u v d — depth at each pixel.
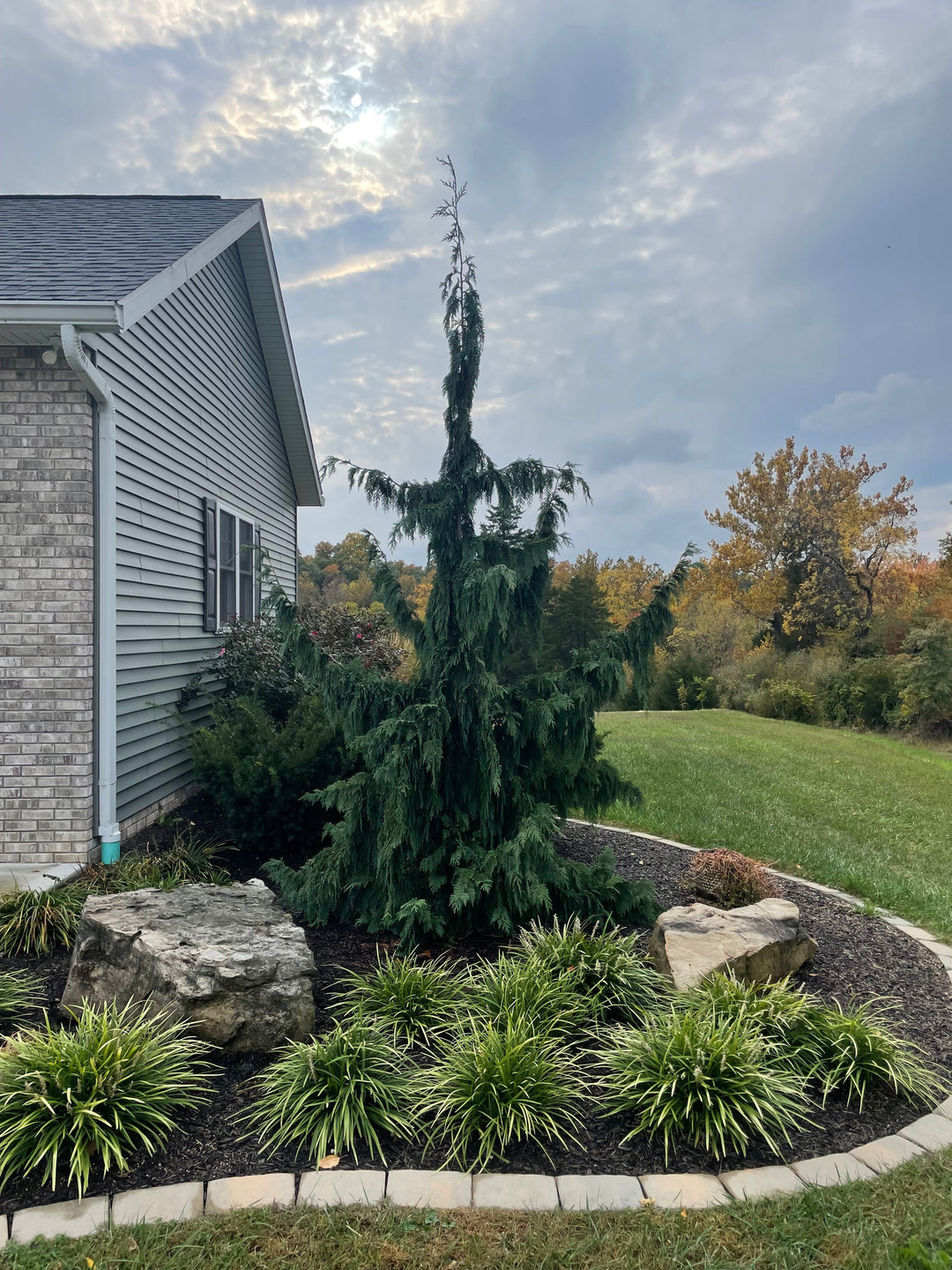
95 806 5.62
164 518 7.25
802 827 8.48
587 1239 2.21
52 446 5.39
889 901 5.77
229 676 8.48
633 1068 3.00
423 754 4.20
